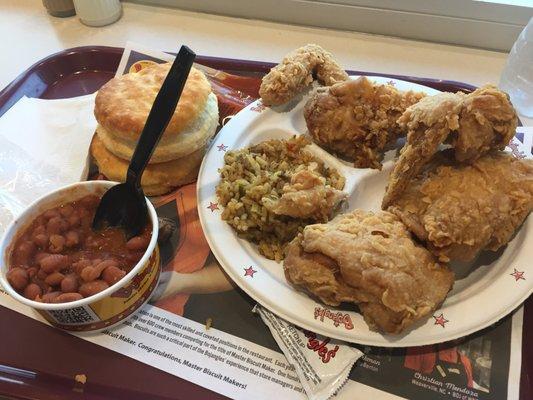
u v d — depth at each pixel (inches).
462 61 20.1
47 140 15.3
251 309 11.7
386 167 14.4
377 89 14.3
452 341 10.9
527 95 17.4
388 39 21.3
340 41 21.3
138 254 11.3
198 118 13.9
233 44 21.2
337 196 12.7
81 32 22.2
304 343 10.8
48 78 18.8
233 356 10.9
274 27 22.1
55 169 14.6
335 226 11.6
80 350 11.1
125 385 10.5
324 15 21.4
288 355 10.6
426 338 10.4
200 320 11.5
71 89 18.6
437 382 10.4
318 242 11.0
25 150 15.0
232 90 17.4
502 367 10.6
